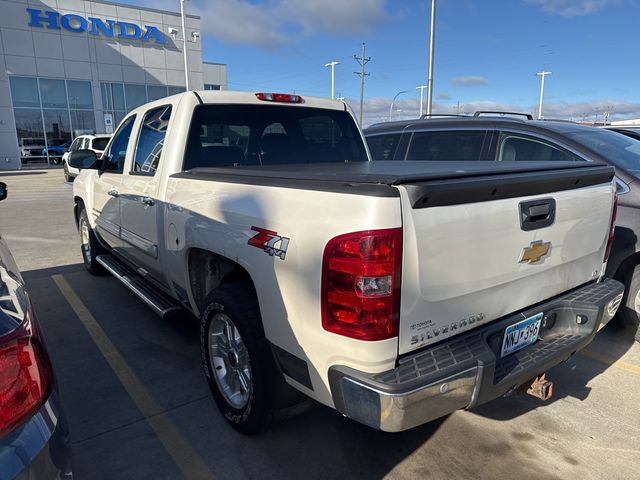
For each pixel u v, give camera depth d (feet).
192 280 10.68
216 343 9.86
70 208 41.68
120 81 98.17
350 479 8.30
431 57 61.82
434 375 6.47
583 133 15.55
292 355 7.54
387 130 20.20
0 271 6.24
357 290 6.29
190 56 106.42
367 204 6.21
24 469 4.69
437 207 6.55
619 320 13.88
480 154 17.07
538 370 7.91
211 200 9.28
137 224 13.15
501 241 7.41
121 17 96.17
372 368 6.47
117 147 15.64
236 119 12.36
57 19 89.66
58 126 93.35
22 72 88.17
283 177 7.80
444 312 6.98
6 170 89.51
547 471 8.50
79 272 20.81
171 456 8.89
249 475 8.41
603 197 9.46
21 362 4.95
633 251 12.91
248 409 8.87
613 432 9.66
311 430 9.64
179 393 11.02
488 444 9.25
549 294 8.82
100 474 8.43
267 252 7.64
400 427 6.37
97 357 12.76
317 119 14.06
